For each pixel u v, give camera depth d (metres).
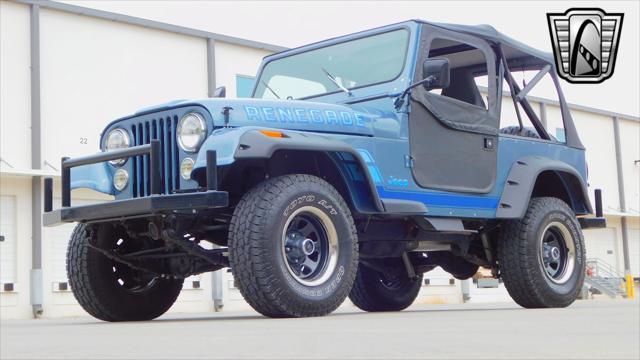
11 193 15.33
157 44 17.16
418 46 5.28
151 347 2.10
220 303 17.58
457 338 2.24
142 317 5.13
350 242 4.36
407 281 6.58
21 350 2.09
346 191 4.62
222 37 17.92
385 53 5.37
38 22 15.55
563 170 6.09
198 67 17.70
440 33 5.48
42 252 15.63
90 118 16.17
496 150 5.67
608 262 27.75
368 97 5.22
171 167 4.45
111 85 16.47
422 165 5.14
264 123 4.41
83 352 1.98
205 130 4.29
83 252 4.89
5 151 15.09
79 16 16.19
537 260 5.71
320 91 5.54
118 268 5.04
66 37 16.00
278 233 4.05
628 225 28.55
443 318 3.73
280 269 4.03
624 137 28.61
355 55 5.52
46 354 1.95
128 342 2.31
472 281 21.77
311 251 4.25
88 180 4.89
